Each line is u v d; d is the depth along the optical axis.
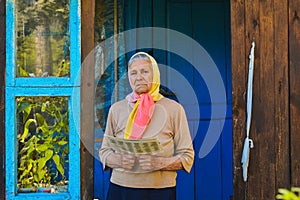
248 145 3.61
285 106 3.65
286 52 3.65
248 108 3.62
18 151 3.63
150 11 5.34
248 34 3.66
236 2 3.67
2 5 3.60
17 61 3.63
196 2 5.39
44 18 3.66
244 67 3.65
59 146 3.65
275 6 3.66
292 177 3.64
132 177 3.64
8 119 3.58
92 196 3.61
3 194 3.56
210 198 5.43
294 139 3.64
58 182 3.65
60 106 3.64
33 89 3.60
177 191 5.43
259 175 3.64
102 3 5.26
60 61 3.65
